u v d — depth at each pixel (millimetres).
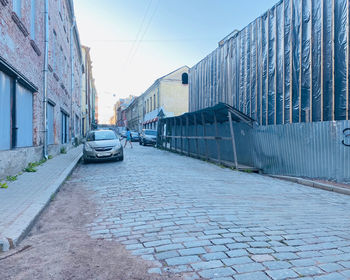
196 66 19078
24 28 7844
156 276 2527
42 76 10953
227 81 14570
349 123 7516
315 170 8367
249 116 12031
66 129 18922
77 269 2668
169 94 33062
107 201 5508
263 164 10562
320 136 8211
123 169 10078
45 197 5227
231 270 2629
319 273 2602
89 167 11148
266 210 4949
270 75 11133
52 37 12758
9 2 6781
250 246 3211
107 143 12766
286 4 10211
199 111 13727
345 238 3580
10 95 7527
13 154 7258
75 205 5254
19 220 3846
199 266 2713
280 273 2584
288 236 3586
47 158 11273
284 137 9453
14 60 7293
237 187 7191
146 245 3240
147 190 6328
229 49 14367
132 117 60500
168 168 10375
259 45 11836
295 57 9766
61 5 15906
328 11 8430
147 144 27422
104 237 3533
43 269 2670
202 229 3789
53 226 4008
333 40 8203
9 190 5758
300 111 9469
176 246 3199
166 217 4324
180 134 19781
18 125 8266
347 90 7801
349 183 7473
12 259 2889
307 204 5641
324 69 8539
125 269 2662
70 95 20391
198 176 8711
